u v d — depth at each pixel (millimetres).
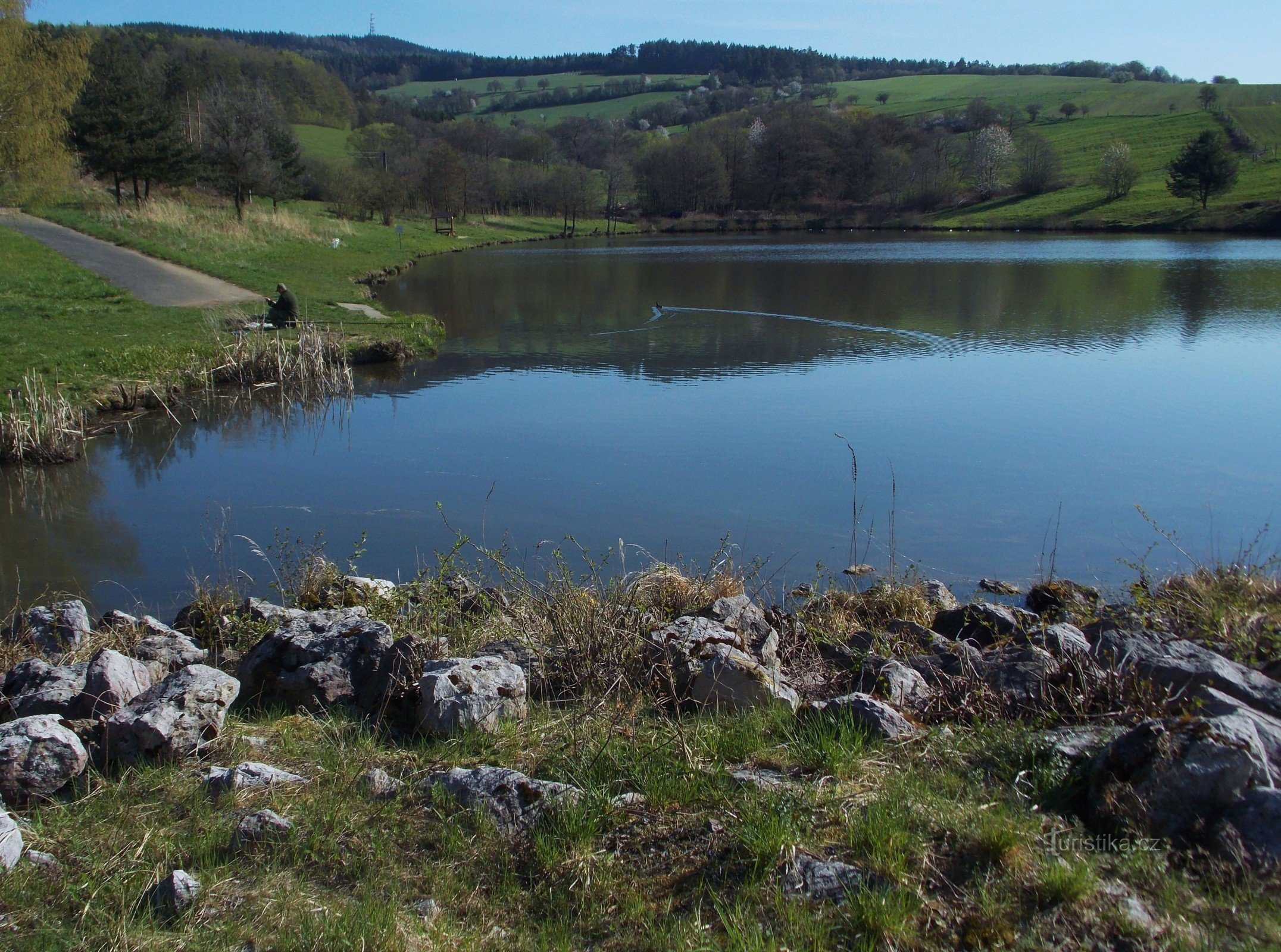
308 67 110000
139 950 3129
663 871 3477
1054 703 4559
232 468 13320
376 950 3074
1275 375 18891
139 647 6000
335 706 5027
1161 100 119625
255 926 3246
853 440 14266
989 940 2947
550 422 15805
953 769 4039
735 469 12844
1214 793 3381
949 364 20578
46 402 14117
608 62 198000
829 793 3848
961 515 10852
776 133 94250
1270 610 6574
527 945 3127
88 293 24969
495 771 4035
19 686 5160
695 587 7242
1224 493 11617
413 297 33625
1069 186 87938
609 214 90625
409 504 11562
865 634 6172
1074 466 12766
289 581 8430
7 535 10531
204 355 19281
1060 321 26469
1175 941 2857
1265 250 51719
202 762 4426
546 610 6246
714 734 4480
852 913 3121
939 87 152000
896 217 88062
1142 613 6434
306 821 3826
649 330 25906
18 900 3395
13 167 34469
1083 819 3598
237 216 45938
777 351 22344
